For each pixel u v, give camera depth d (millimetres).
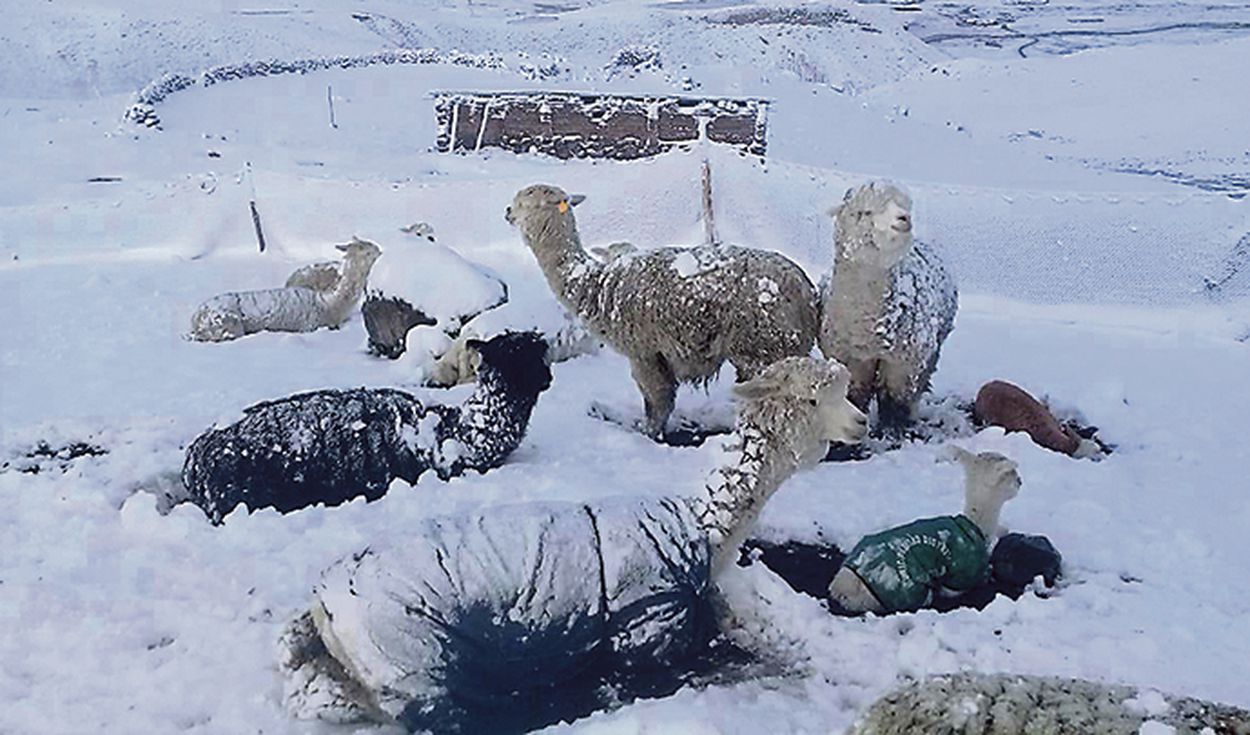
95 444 7113
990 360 9047
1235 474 6648
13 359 9070
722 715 4109
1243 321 10172
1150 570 5430
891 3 43781
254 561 5375
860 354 6832
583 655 4289
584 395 7996
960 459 5441
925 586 5016
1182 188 15492
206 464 5938
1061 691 3256
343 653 4055
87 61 30109
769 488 4652
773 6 39406
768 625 4762
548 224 7145
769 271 6645
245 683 4391
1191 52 28453
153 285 11852
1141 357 9227
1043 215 11570
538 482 6172
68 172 17703
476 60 30688
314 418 6055
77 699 4305
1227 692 4262
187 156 19172
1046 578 5316
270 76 29047
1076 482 6438
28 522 5879
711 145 14117
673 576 4395
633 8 42031
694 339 6715
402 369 8477
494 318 8438
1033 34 36656
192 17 34750
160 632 4797
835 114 22281
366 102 25641
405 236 9680
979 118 23781
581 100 18062
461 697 4078
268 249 13500
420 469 6176
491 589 4094
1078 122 22859
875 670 4508
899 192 6414
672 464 6590
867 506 6102
